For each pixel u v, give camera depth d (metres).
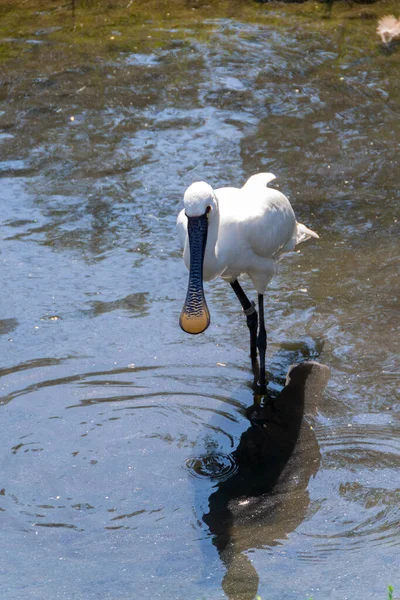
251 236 9.76
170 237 13.01
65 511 7.93
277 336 10.75
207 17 21.81
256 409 9.39
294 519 7.69
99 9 22.42
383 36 20.14
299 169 14.83
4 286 11.80
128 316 11.12
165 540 7.49
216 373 10.05
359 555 7.09
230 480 8.30
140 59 19.44
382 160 15.07
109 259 12.47
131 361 10.23
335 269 12.10
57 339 10.66
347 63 19.02
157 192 14.23
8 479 8.37
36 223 13.40
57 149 15.71
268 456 8.63
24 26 21.45
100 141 15.98
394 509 7.71
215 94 17.75
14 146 15.84
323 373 9.98
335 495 7.99
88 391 9.70
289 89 17.91
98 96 17.77
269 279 10.36
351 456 8.55
